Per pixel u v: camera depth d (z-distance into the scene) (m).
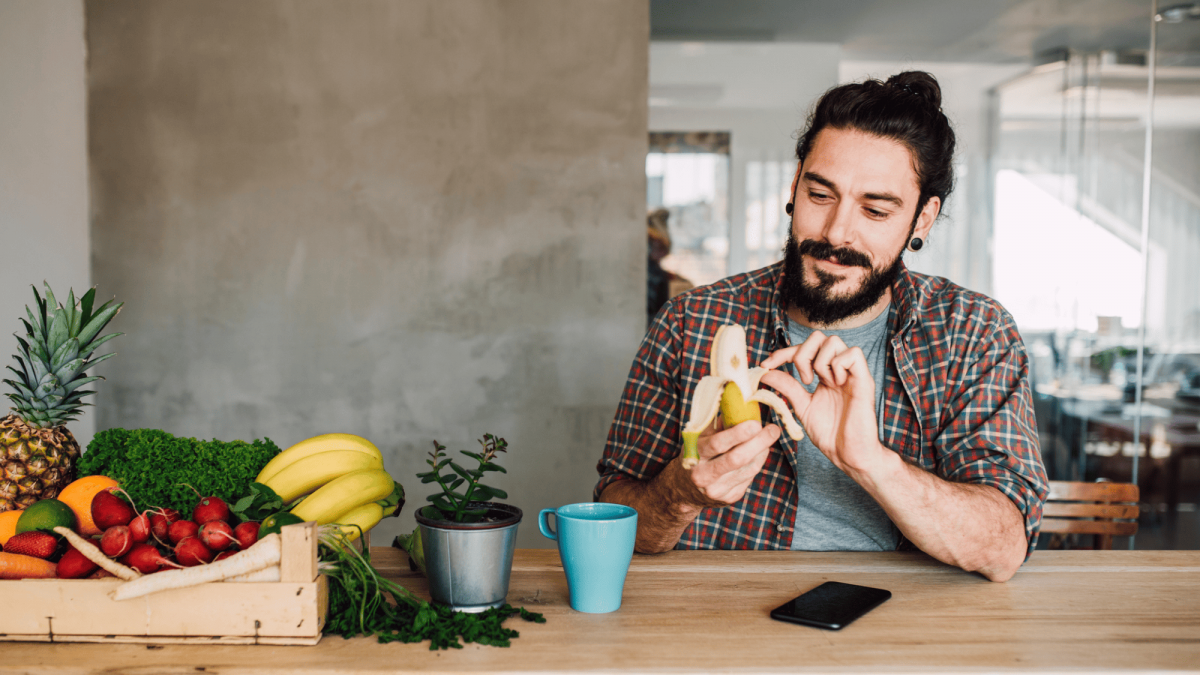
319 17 2.36
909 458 1.13
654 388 1.24
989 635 0.73
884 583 0.88
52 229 2.18
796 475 1.15
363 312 2.40
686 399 1.21
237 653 0.67
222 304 2.38
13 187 2.01
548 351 2.43
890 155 0.99
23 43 2.07
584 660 0.66
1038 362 3.35
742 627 0.74
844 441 0.84
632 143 2.40
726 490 0.84
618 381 2.43
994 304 1.16
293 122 2.36
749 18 3.29
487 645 0.69
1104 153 3.21
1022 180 3.42
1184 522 3.01
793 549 1.16
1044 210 3.35
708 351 1.22
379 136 2.38
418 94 2.38
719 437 0.80
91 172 2.35
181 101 2.35
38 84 2.13
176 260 2.37
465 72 2.38
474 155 2.39
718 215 3.38
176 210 2.36
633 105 2.39
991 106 3.52
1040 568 0.94
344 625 0.71
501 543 0.76
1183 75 2.99
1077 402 3.22
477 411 2.43
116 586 0.69
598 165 2.40
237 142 2.36
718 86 3.37
